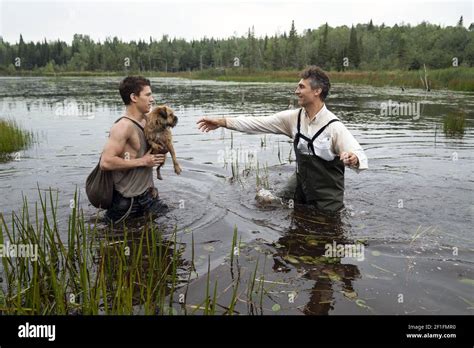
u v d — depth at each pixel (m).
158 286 2.82
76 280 2.84
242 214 4.24
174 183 5.36
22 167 6.21
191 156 7.01
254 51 52.16
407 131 8.97
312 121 4.25
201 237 3.66
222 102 15.06
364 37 53.09
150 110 4.28
